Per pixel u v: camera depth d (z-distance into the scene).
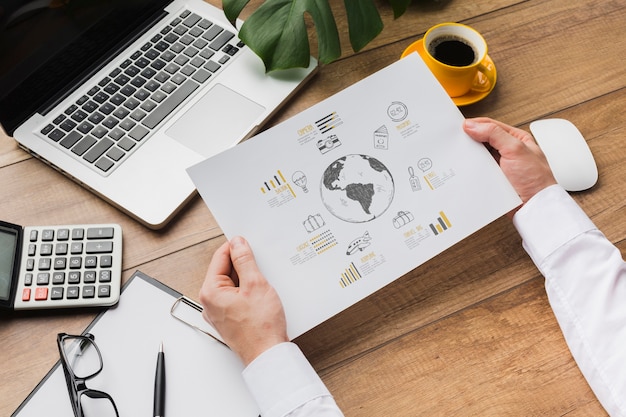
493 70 0.80
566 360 0.64
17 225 0.66
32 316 0.64
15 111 0.72
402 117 0.70
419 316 0.66
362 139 0.68
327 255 0.64
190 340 0.63
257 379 0.57
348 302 0.62
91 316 0.65
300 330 0.61
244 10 0.86
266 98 0.77
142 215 0.69
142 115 0.74
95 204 0.71
